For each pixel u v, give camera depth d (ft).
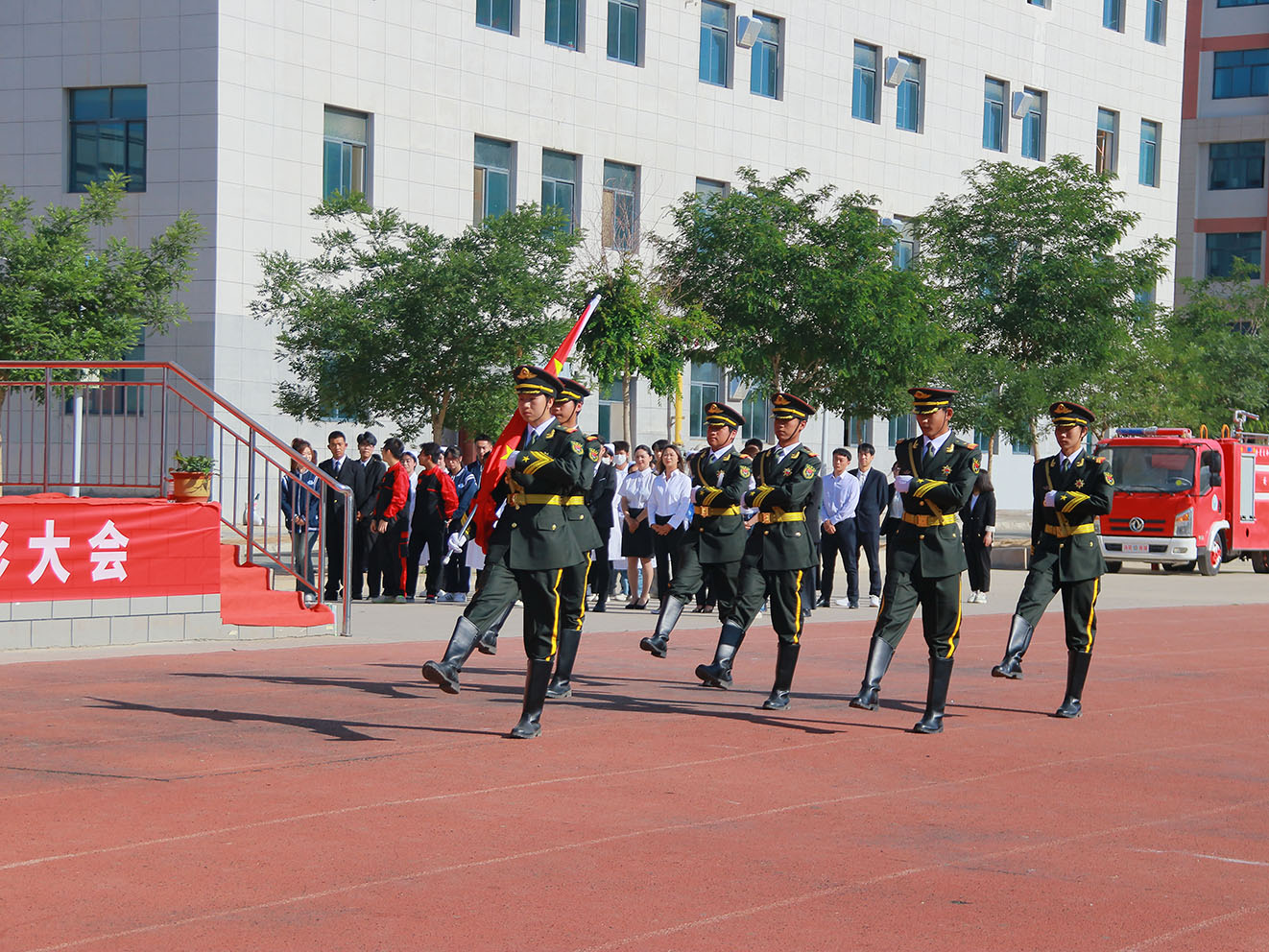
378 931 17.46
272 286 80.12
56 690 34.65
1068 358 106.52
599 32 116.78
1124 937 17.95
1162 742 31.71
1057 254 107.24
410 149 105.09
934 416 31.71
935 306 92.53
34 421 51.98
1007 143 152.87
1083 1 161.48
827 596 63.16
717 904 18.86
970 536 66.95
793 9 131.03
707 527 39.11
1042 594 38.27
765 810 24.11
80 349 70.95
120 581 43.37
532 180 112.68
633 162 119.14
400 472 58.23
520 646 46.06
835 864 20.94
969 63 148.15
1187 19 206.69
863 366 84.99
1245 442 102.83
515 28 111.55
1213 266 205.46
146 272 78.18
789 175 92.68
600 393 114.62
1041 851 21.98
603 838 22.00
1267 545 102.12
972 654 46.80
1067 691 34.81
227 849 20.85
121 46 96.37
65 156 98.17
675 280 87.04
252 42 96.48
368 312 73.87
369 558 59.11
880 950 17.24
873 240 86.02
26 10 97.91
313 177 99.86
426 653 43.39
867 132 138.10
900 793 25.77
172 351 95.40
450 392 75.92
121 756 27.09
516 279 74.23
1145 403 113.09
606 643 47.16
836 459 62.13
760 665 42.37
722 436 39.99
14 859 20.26
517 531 29.60
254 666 39.58
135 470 50.16
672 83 121.80
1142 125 171.63
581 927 17.79
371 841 21.47
